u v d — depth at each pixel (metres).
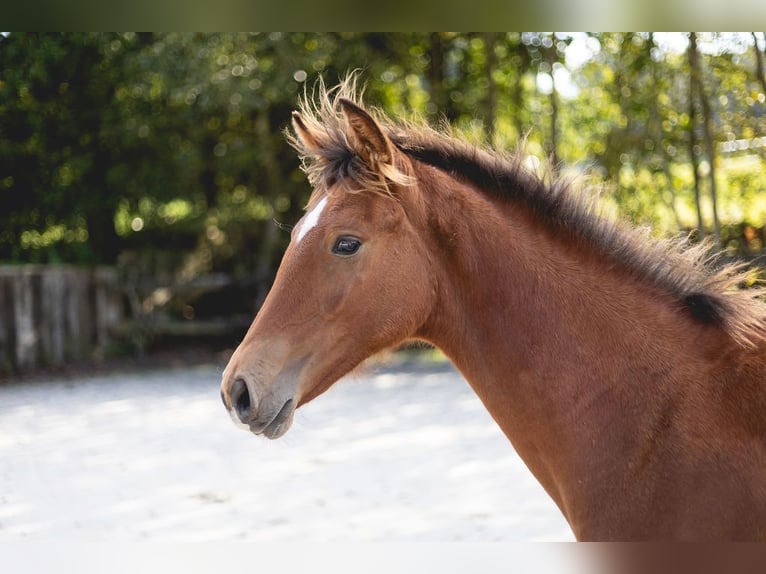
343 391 8.96
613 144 9.86
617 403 2.00
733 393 1.92
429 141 2.27
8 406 8.30
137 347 11.73
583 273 2.11
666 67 9.51
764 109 8.62
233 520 4.41
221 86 10.84
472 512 4.47
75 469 5.68
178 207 13.00
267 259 12.30
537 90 11.31
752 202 9.20
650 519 1.89
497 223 2.13
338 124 2.14
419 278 2.08
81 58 11.17
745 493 1.81
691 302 2.07
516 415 2.10
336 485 5.14
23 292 10.71
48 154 11.54
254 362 2.02
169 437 6.72
